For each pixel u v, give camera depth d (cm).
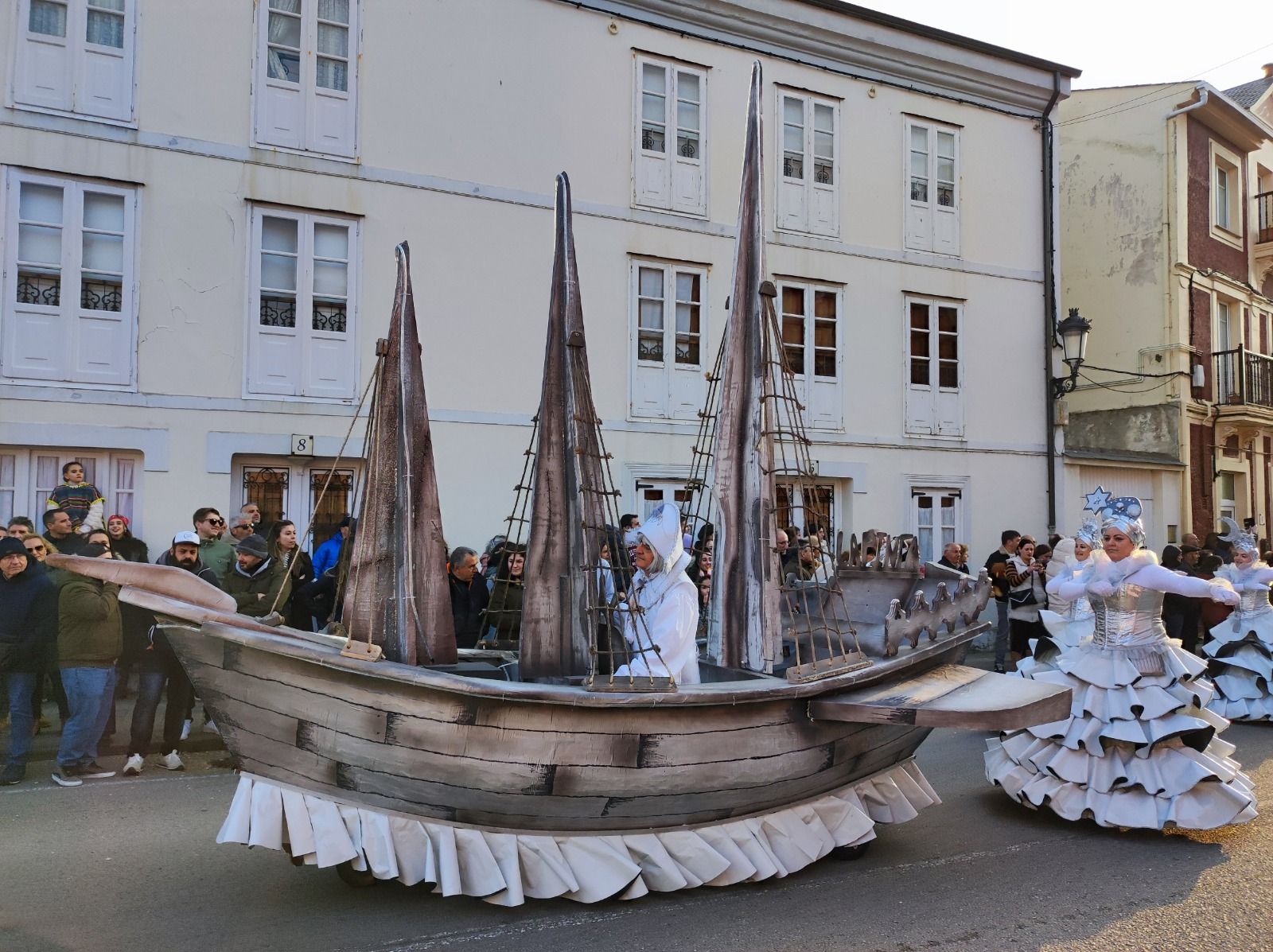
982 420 1524
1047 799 557
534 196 1178
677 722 402
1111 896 441
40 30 947
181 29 1002
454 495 1117
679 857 422
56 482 958
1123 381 1817
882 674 469
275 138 1044
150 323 980
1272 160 2066
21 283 934
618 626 475
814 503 512
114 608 645
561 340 468
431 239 1117
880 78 1450
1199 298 1812
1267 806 591
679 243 1279
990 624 536
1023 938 394
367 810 376
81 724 635
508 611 614
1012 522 1538
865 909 421
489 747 373
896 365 1449
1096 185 1881
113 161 968
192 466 992
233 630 354
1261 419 1850
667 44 1280
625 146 1246
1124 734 529
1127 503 567
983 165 1545
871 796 495
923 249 1482
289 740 368
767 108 1355
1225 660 885
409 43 1112
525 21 1182
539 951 371
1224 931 403
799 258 1374
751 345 494
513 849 392
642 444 1245
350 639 372
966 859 492
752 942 383
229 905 416
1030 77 1567
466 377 1130
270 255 1045
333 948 371
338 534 873
